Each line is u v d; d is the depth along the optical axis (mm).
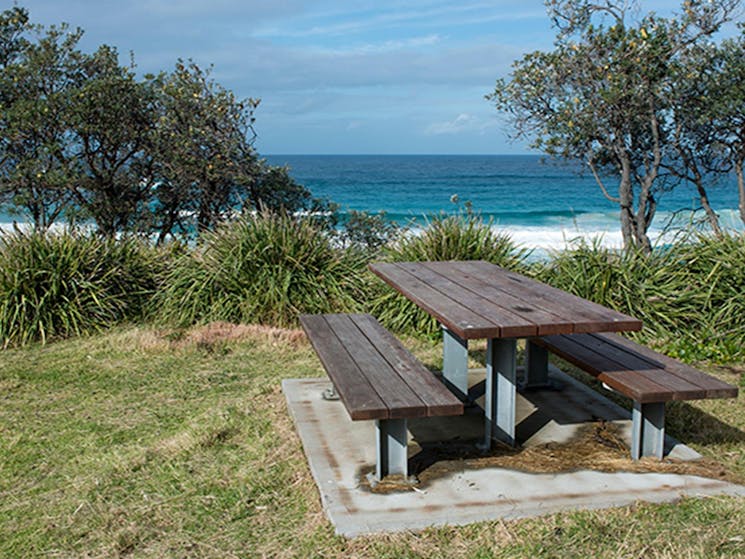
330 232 9164
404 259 7441
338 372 3814
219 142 9328
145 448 4129
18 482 3742
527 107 8578
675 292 6711
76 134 9320
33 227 7848
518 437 4180
